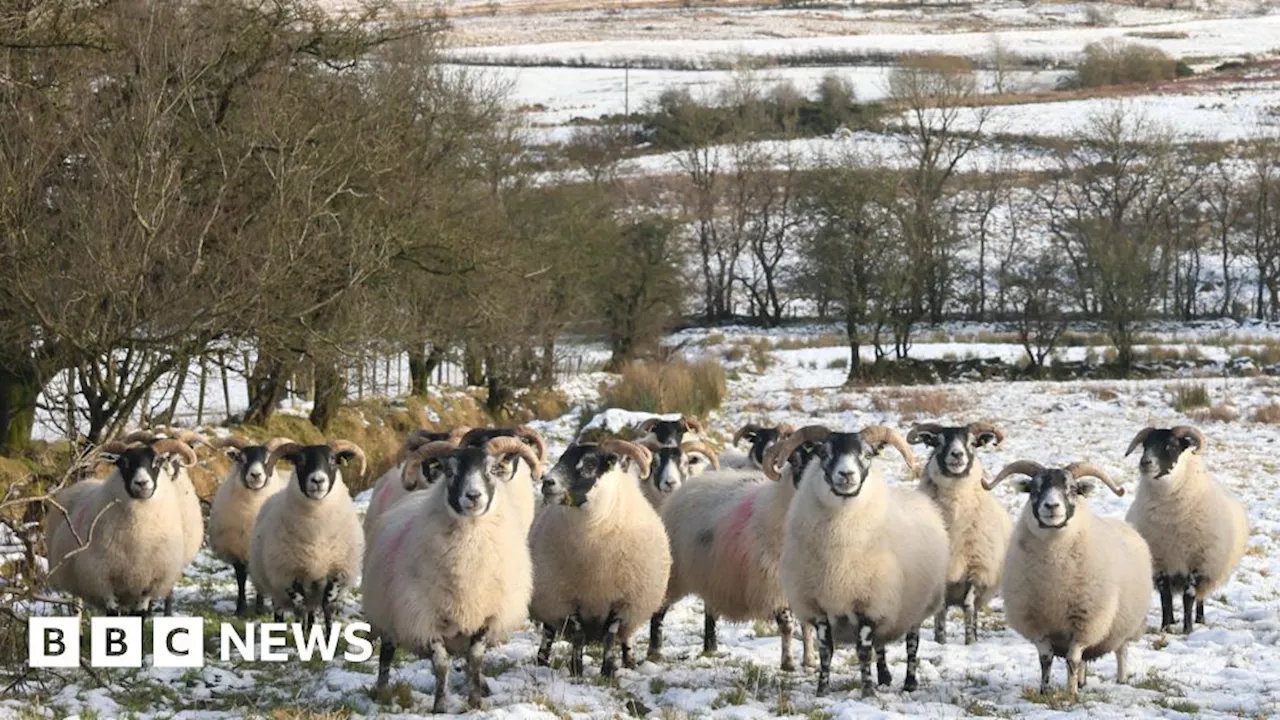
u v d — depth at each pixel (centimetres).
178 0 2316
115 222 1892
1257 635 1539
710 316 7556
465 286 2861
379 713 1125
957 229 6688
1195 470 1562
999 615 1692
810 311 7694
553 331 3972
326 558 1441
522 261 3194
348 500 1480
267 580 1463
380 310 2533
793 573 1233
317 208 2241
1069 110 9875
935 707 1167
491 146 3853
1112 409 3941
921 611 1254
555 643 1452
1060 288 5522
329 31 2591
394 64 2994
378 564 1170
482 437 1402
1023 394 4334
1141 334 6228
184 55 2134
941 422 3669
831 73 11275
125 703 1152
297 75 2511
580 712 1134
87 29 2098
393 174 2658
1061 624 1225
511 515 1152
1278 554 1991
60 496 1478
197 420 2664
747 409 3897
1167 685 1277
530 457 1204
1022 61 12719
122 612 1415
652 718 1118
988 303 7462
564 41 13812
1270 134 8544
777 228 7781
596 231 4584
